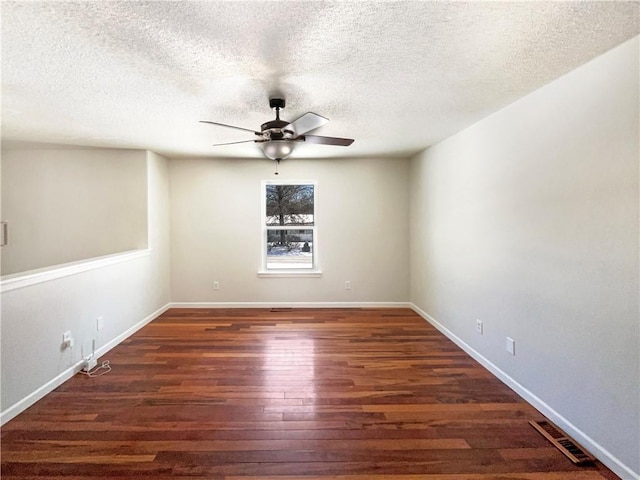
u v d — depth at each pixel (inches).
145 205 174.9
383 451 79.6
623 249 70.8
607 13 59.0
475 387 109.7
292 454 78.5
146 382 112.8
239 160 205.2
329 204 207.6
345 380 114.4
